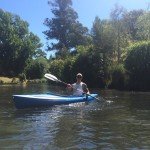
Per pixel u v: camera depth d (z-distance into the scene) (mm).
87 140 9156
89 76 34000
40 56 71750
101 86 33188
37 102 15836
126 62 29125
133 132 10188
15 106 15453
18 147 8414
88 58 34250
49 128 10812
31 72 62000
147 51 27891
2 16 64625
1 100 19828
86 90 18094
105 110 14930
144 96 22016
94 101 18188
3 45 63969
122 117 12953
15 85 43469
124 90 28922
